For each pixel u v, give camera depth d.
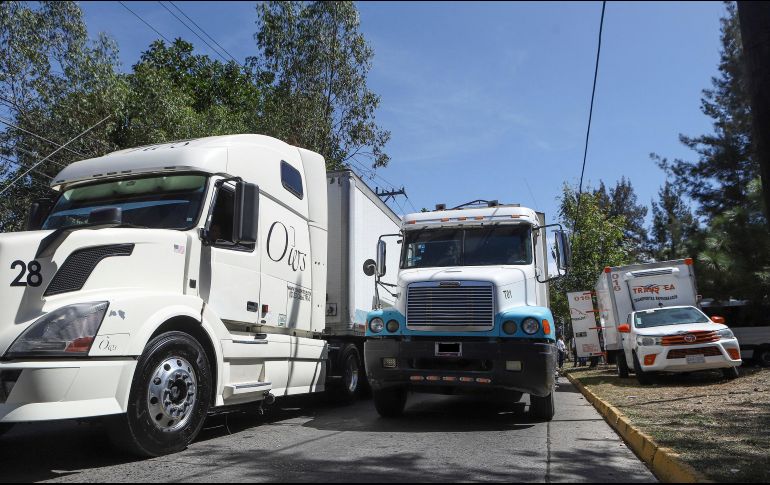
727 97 27.58
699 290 17.81
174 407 5.98
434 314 8.31
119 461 5.71
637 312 14.80
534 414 8.70
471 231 9.45
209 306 6.63
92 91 13.96
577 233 26.64
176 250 6.35
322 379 9.43
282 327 8.26
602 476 5.35
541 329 7.96
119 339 5.41
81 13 13.22
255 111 20.91
